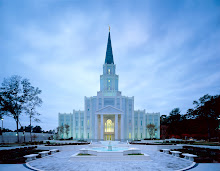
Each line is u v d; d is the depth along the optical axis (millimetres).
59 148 36031
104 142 54719
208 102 67250
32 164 20016
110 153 24000
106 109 71062
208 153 25172
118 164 20016
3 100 52375
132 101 82188
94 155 24562
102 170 16797
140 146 41406
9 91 53594
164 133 103438
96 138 69750
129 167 18266
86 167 18250
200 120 75312
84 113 80812
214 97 67312
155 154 29812
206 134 84688
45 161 22188
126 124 79375
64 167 18266
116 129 69875
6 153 24406
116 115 70688
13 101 53906
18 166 18641
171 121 99188
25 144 45344
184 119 89938
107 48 89750
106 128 76812
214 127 73750
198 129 82625
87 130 79750
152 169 17281
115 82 84812
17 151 27000
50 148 35688
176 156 26781
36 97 57844
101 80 85438
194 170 16422
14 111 53875
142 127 83062
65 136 82312
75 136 81000
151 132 79000
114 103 79938
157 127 84500
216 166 18391
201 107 69688
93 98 80750
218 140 61438
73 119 82438
